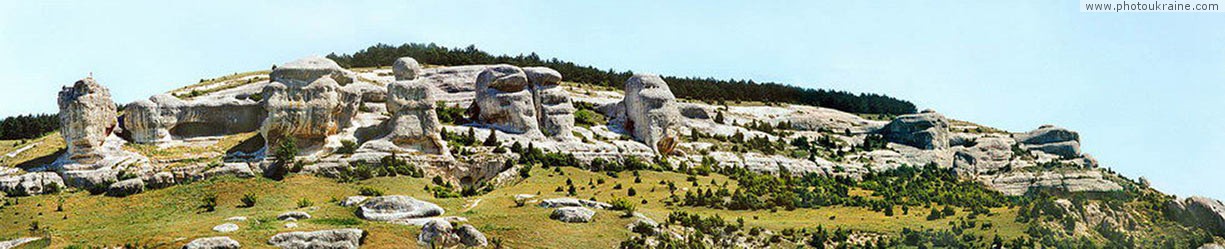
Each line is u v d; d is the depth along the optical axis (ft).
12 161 316.81
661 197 310.45
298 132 325.01
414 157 332.39
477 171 341.21
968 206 314.76
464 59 555.69
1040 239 257.14
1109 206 291.99
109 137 318.24
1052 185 414.82
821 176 393.09
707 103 510.99
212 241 221.66
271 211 275.59
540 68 398.62
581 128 392.88
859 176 406.00
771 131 459.32
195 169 312.71
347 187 306.76
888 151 441.27
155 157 317.22
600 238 243.60
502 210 273.13
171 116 330.13
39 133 380.58
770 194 320.09
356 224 250.16
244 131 344.90
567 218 255.91
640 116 389.39
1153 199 307.58
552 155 351.67
